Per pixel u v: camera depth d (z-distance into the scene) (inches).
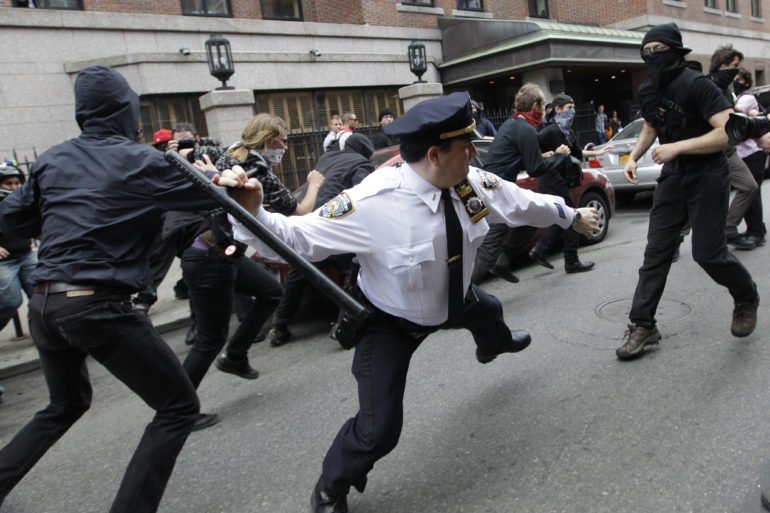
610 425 114.6
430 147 79.5
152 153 88.6
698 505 89.6
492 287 226.7
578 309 184.7
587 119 581.0
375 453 85.8
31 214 96.5
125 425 145.9
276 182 128.7
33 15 374.6
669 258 138.2
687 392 122.8
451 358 157.0
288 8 516.4
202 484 112.6
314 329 204.2
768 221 286.4
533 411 123.7
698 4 802.2
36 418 98.8
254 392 154.9
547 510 93.0
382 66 543.2
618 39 580.7
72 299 86.0
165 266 112.7
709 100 122.0
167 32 428.8
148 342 90.6
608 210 287.0
